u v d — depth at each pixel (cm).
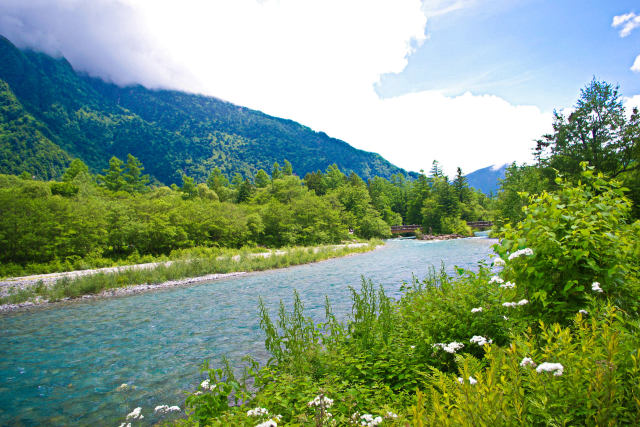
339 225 5891
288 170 13575
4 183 5109
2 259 2681
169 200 4459
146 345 978
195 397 382
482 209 10162
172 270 2356
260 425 256
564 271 365
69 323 1293
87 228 3042
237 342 959
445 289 623
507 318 387
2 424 585
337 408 326
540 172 3067
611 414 173
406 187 11750
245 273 2552
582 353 213
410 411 215
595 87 2739
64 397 677
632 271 384
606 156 2569
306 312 1179
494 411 181
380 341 504
